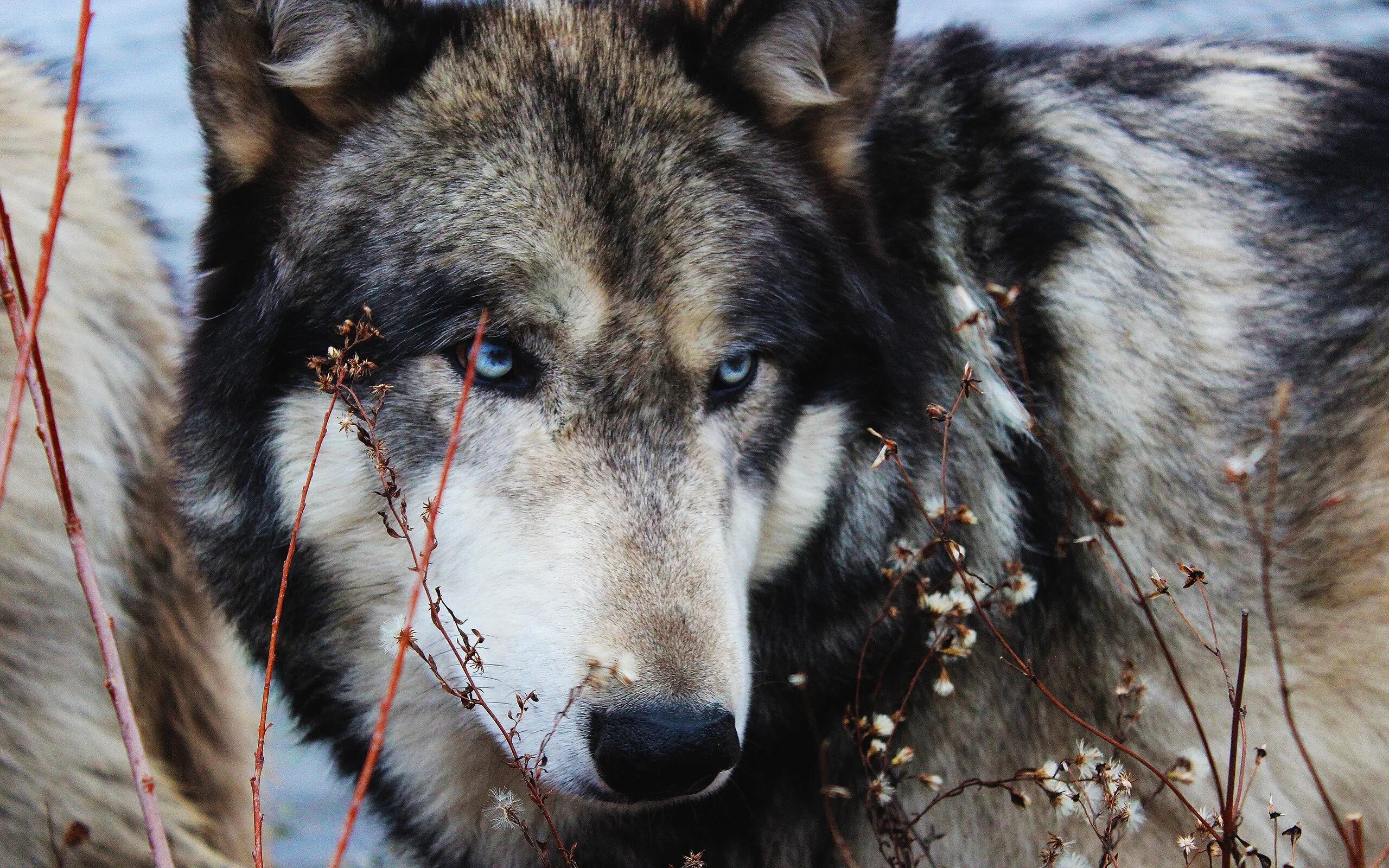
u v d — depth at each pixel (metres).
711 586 3.26
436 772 4.04
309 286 3.68
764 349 3.67
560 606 3.20
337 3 3.65
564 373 3.46
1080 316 4.09
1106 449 4.05
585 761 3.10
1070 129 4.31
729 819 4.13
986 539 4.07
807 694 3.93
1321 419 4.10
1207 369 4.11
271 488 3.79
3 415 4.13
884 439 3.49
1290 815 3.99
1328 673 4.01
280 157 3.83
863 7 3.86
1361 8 8.27
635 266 3.47
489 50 3.78
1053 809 3.64
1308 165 4.47
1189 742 3.92
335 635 3.93
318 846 5.89
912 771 4.04
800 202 3.87
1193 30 8.00
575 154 3.53
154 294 5.02
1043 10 9.20
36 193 4.57
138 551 4.72
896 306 4.02
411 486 3.57
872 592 4.04
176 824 4.58
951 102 4.29
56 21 12.32
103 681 4.37
